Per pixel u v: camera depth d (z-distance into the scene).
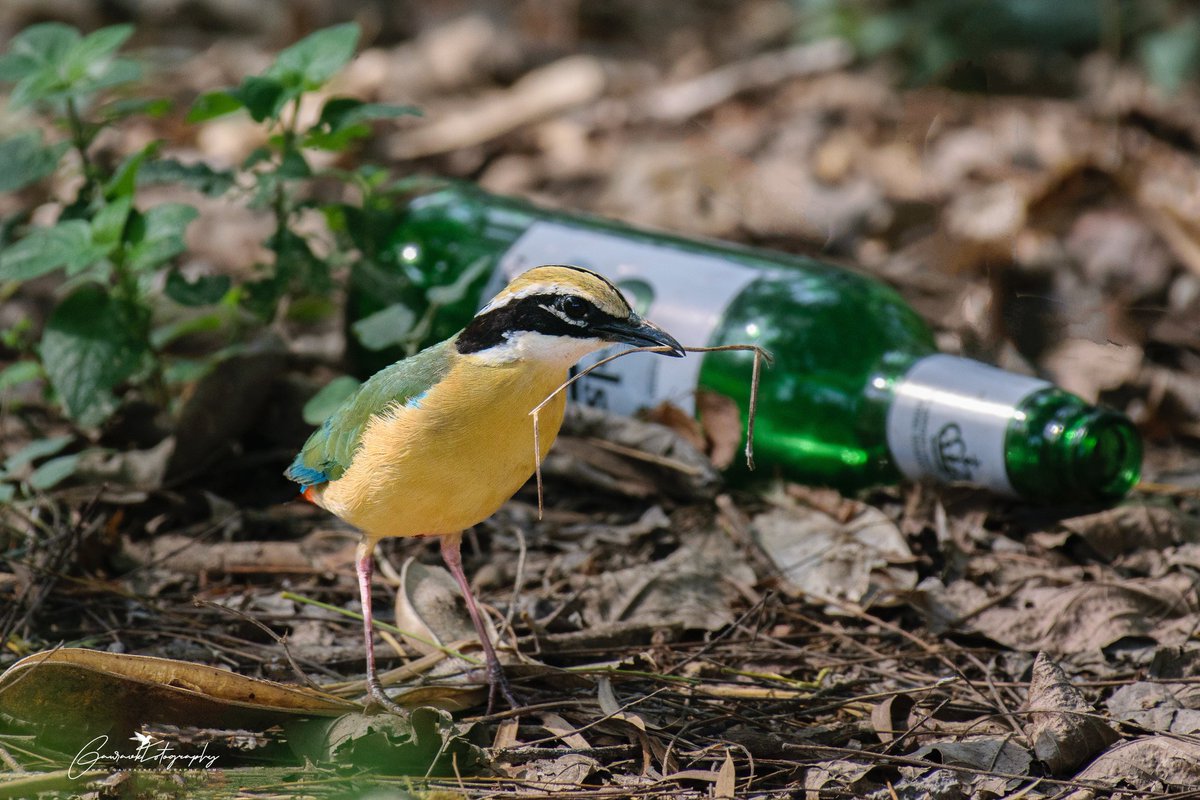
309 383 12.13
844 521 10.73
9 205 16.23
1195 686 8.60
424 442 7.85
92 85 11.10
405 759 7.72
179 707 7.72
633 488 11.29
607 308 7.88
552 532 10.96
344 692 8.58
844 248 15.16
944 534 10.41
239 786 7.36
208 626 9.65
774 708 8.57
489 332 7.88
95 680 7.54
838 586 10.14
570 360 7.94
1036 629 9.52
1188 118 16.95
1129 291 13.96
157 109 11.84
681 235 12.57
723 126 17.80
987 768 7.68
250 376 11.61
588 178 16.83
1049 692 8.20
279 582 10.39
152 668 7.57
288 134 11.59
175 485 11.36
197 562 10.43
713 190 16.09
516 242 12.22
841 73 18.92
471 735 8.09
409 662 9.11
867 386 10.97
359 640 9.57
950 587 10.07
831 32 19.36
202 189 11.34
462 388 7.82
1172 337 13.37
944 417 10.61
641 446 11.30
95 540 10.31
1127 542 10.52
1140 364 12.83
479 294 12.20
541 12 21.25
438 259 12.45
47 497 10.76
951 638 9.61
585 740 8.06
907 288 14.34
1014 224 14.53
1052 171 15.70
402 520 8.23
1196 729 8.05
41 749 7.62
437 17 21.34
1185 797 7.21
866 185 15.90
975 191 15.30
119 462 11.22
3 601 9.66
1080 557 10.52
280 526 11.17
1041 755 7.70
